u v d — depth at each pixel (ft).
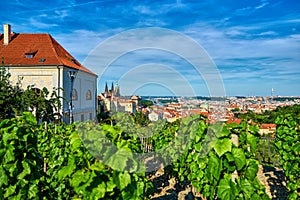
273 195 20.26
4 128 10.03
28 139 10.24
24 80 67.51
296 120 19.06
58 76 67.21
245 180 10.78
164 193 20.45
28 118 11.64
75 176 8.91
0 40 77.92
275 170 26.81
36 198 10.32
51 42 76.23
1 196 9.81
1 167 9.61
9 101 44.98
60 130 23.85
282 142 18.52
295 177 16.78
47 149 21.43
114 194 9.23
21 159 10.05
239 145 11.82
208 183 12.45
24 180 9.97
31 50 73.56
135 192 9.64
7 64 67.21
